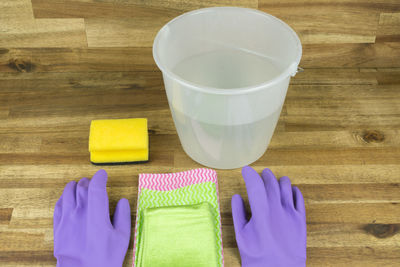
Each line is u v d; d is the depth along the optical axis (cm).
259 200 101
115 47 141
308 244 99
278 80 88
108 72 147
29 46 141
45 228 103
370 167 116
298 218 99
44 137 125
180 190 109
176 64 112
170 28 102
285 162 118
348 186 111
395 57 143
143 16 133
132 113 133
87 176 115
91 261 92
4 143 123
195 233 95
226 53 117
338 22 134
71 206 103
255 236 97
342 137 124
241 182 114
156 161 119
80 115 132
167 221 97
